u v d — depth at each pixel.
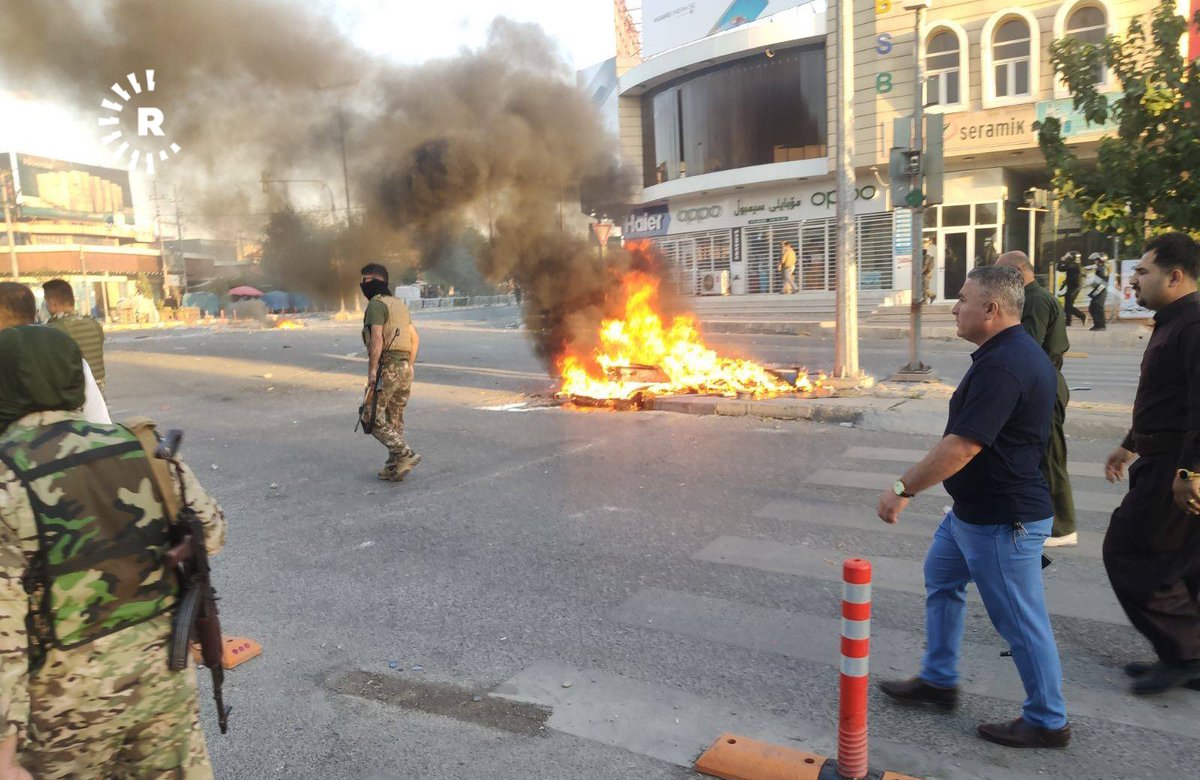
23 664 1.62
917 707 3.16
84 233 36.88
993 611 2.86
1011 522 2.77
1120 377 11.15
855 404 8.91
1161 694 3.20
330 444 8.48
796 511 5.66
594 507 5.90
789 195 26.59
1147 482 3.14
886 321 20.53
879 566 4.61
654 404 9.92
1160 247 3.13
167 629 1.90
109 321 34.22
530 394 11.40
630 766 2.82
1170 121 6.19
